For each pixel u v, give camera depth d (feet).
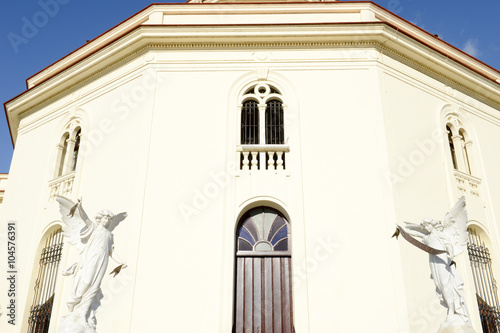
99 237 29.43
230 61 43.50
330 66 43.16
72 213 29.63
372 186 38.09
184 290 34.76
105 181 41.16
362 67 42.98
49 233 44.45
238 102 41.98
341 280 34.99
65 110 49.11
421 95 44.96
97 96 46.42
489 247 43.27
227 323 33.68
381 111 40.88
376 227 36.58
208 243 36.29
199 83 42.63
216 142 40.04
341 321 33.73
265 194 38.29
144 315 33.96
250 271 37.50
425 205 39.42
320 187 38.19
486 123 49.85
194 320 33.78
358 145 39.73
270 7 46.85
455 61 46.75
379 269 35.22
